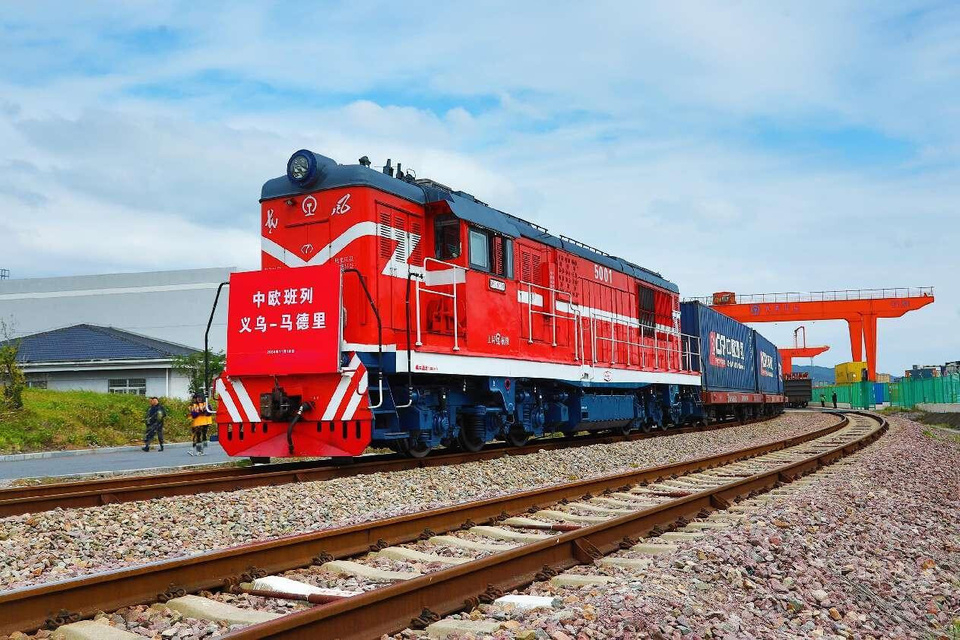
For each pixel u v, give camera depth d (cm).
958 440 2414
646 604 463
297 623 386
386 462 1142
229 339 1166
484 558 521
